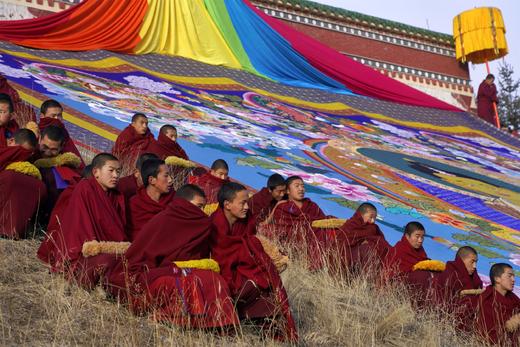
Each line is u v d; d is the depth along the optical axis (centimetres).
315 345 630
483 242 1377
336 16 3067
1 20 2217
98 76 1959
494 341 808
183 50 2448
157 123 1627
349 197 1456
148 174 737
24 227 746
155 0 2439
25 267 662
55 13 2338
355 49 3109
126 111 1659
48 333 546
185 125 1686
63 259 637
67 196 720
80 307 594
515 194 1870
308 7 2992
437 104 2906
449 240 1346
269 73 2584
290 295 715
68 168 819
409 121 2617
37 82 1683
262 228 945
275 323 623
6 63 1788
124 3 2348
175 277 592
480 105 3109
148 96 1897
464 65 3419
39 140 887
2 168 765
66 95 1645
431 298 842
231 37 2589
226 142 1634
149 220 703
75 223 654
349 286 828
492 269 839
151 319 594
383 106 2692
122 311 605
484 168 2138
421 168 1917
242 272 637
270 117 2070
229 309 589
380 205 1462
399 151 2081
